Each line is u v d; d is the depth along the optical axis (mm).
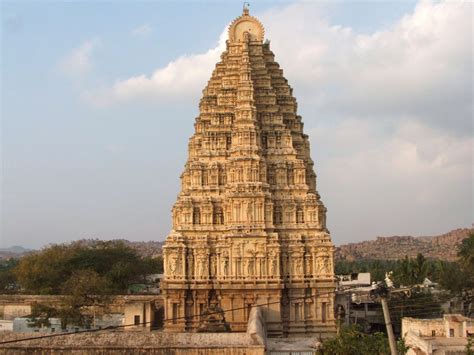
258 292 93062
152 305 102312
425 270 119438
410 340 74938
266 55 111250
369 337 57781
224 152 101750
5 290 158625
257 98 104875
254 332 65312
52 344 64188
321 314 94312
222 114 104125
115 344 64000
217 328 80188
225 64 110688
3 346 63375
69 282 113125
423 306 112188
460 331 76312
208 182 100625
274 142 102125
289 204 97938
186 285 95500
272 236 94375
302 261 95250
